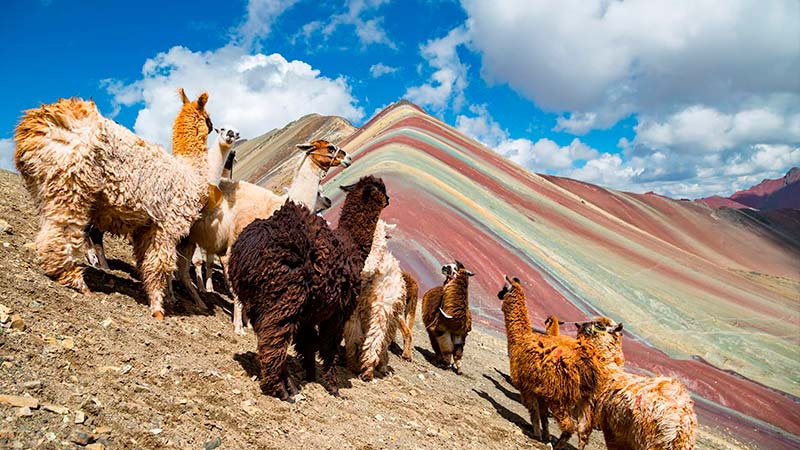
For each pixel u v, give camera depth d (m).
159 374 4.12
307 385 5.50
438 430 5.63
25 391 3.07
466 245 23.48
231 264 4.88
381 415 5.35
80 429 2.93
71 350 3.86
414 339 11.46
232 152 7.43
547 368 6.70
